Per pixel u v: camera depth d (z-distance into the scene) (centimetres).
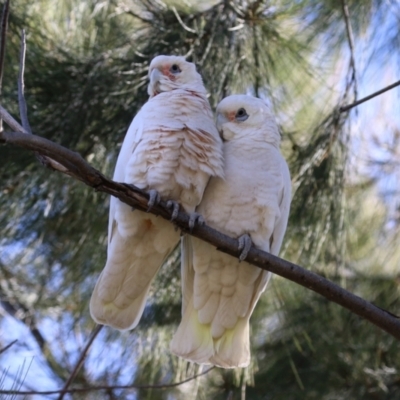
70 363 1192
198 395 1142
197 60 986
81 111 977
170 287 1008
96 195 1009
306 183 970
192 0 1041
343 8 984
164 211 739
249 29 1016
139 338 1040
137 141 786
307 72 1023
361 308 712
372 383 1151
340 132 976
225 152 816
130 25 1038
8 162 977
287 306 1119
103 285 798
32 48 992
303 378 1152
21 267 1170
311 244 1001
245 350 827
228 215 794
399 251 1159
